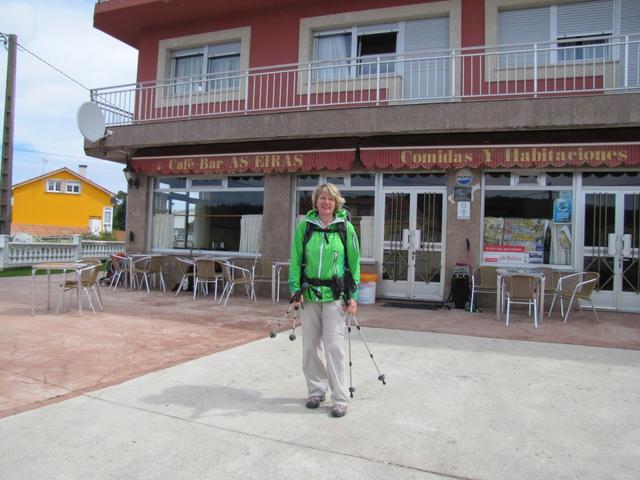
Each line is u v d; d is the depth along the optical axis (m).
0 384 4.51
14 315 7.87
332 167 9.73
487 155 8.84
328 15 11.15
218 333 6.79
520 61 9.78
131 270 11.29
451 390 4.45
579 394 4.38
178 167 11.06
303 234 4.07
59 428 3.58
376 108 9.27
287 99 10.79
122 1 11.96
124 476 2.91
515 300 7.89
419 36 10.54
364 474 2.94
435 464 3.07
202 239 11.81
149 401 4.12
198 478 2.89
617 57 9.24
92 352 5.67
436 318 8.08
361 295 9.66
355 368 5.12
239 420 3.74
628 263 9.00
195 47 12.74
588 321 7.98
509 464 3.07
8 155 18.42
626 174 9.07
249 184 11.41
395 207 10.19
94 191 45.19
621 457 3.18
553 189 9.37
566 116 8.32
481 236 9.61
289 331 6.98
